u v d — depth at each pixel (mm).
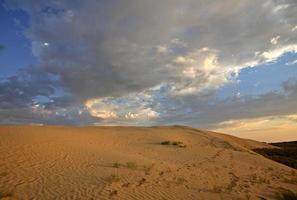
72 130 34531
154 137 38062
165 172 17000
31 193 11227
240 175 19625
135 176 14945
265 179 18938
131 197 11578
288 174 22469
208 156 27547
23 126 29812
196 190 13820
